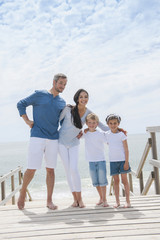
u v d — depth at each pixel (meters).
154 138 3.69
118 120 2.92
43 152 3.00
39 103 2.97
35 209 2.82
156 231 1.88
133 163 23.36
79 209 2.72
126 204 2.69
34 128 2.97
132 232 1.88
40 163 2.95
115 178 2.90
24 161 37.56
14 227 2.17
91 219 2.30
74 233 1.94
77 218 2.36
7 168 27.92
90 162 2.99
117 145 2.90
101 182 2.87
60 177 16.52
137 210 2.52
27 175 2.91
